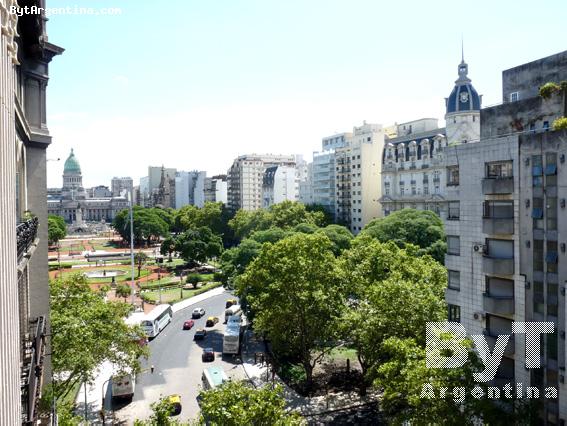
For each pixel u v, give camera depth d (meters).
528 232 31.03
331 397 48.47
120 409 46.94
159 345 68.00
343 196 152.50
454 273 37.41
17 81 25.39
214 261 143.00
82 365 36.09
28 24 25.20
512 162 32.25
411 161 123.12
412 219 90.44
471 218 35.56
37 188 30.50
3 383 14.23
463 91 111.06
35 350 22.17
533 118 36.84
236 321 70.19
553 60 38.53
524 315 31.25
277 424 24.86
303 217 131.12
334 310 48.91
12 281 15.98
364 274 53.53
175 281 113.06
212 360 61.38
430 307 38.81
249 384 52.28
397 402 30.52
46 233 30.75
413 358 29.28
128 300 93.69
